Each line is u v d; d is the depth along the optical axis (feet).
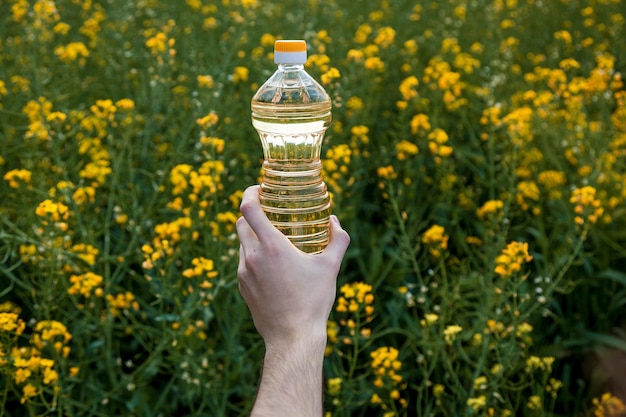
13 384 5.35
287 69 3.41
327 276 2.73
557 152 7.97
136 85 8.35
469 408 5.02
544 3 12.71
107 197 6.42
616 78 8.79
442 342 5.16
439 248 5.80
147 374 5.43
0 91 7.54
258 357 5.71
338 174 6.35
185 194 6.48
